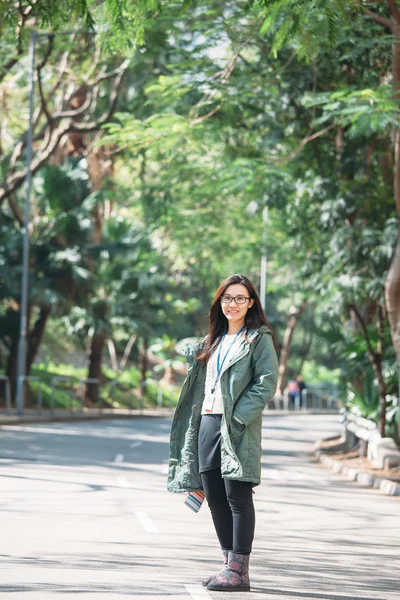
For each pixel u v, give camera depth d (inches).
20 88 1492.4
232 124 837.8
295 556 379.2
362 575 342.6
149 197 1259.8
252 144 882.8
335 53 787.4
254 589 305.6
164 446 986.7
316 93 765.3
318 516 514.9
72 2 430.3
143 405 2138.3
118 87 1215.6
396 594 308.8
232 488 297.1
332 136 920.3
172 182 1189.7
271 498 594.9
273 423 1749.5
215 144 893.2
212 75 798.5
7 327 1592.0
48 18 450.6
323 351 3233.3
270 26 463.8
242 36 725.3
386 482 679.1
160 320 2130.9
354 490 673.0
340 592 307.9
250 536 300.4
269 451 1043.3
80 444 957.8
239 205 1323.8
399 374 780.0
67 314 1665.8
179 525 448.5
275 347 305.9
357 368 968.3
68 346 2421.3
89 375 1827.0
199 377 306.7
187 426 305.9
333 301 898.1
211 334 307.9
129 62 997.8
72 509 487.5
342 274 891.4
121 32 445.1
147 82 1111.6
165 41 746.8
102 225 1765.5
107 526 434.6
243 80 806.5
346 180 912.3
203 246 1674.5
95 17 465.7
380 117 640.4
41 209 1582.2
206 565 345.7
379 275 853.2
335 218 864.9
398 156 753.6
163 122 773.3
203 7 721.0
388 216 911.7
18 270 1530.5
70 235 1572.3
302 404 2630.4
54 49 1261.1
